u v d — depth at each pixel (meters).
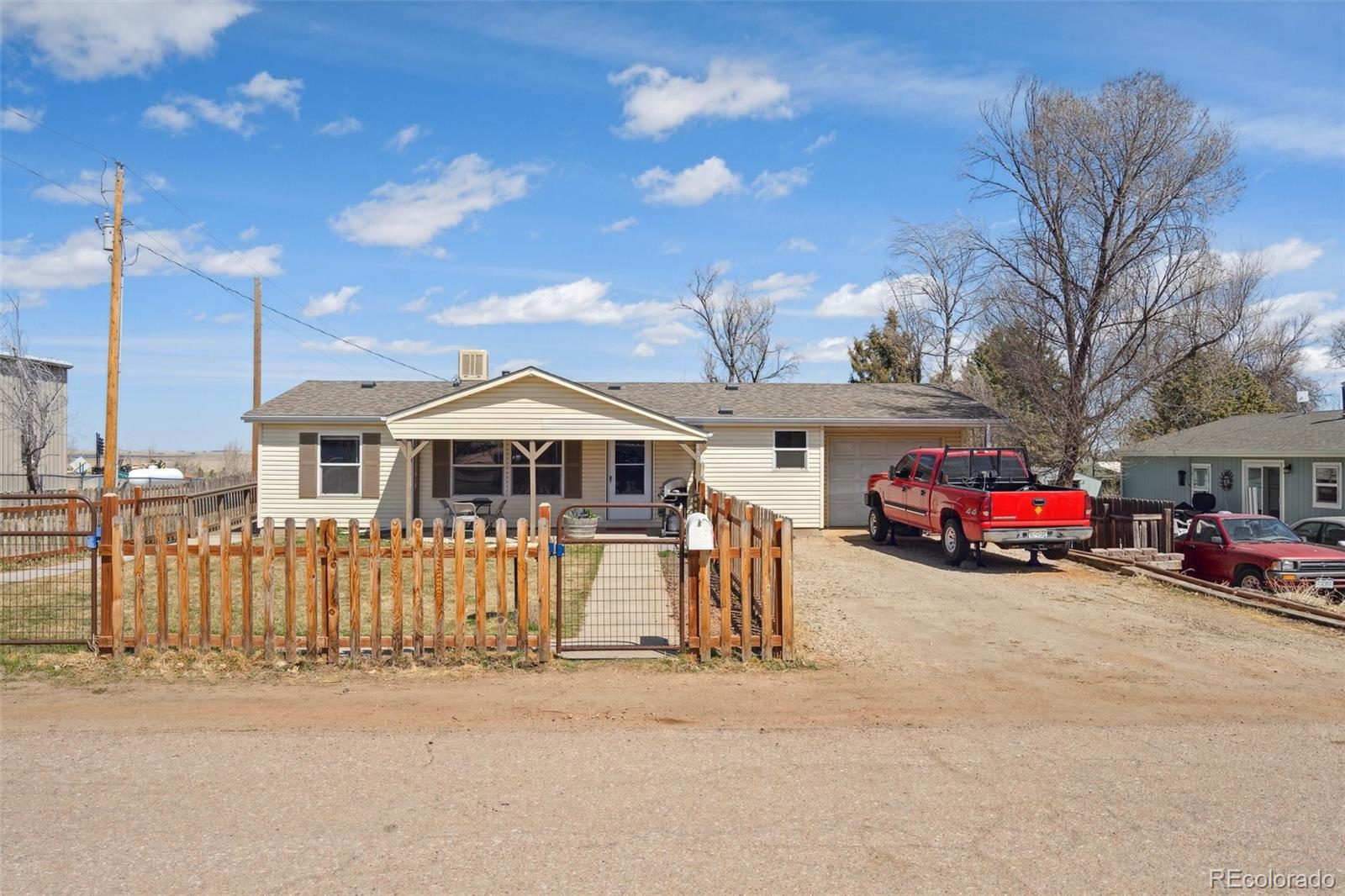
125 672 7.76
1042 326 26.08
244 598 8.14
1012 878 4.20
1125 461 37.09
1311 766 5.80
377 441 20.95
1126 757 5.92
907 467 17.88
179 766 5.61
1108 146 24.20
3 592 11.80
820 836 4.62
